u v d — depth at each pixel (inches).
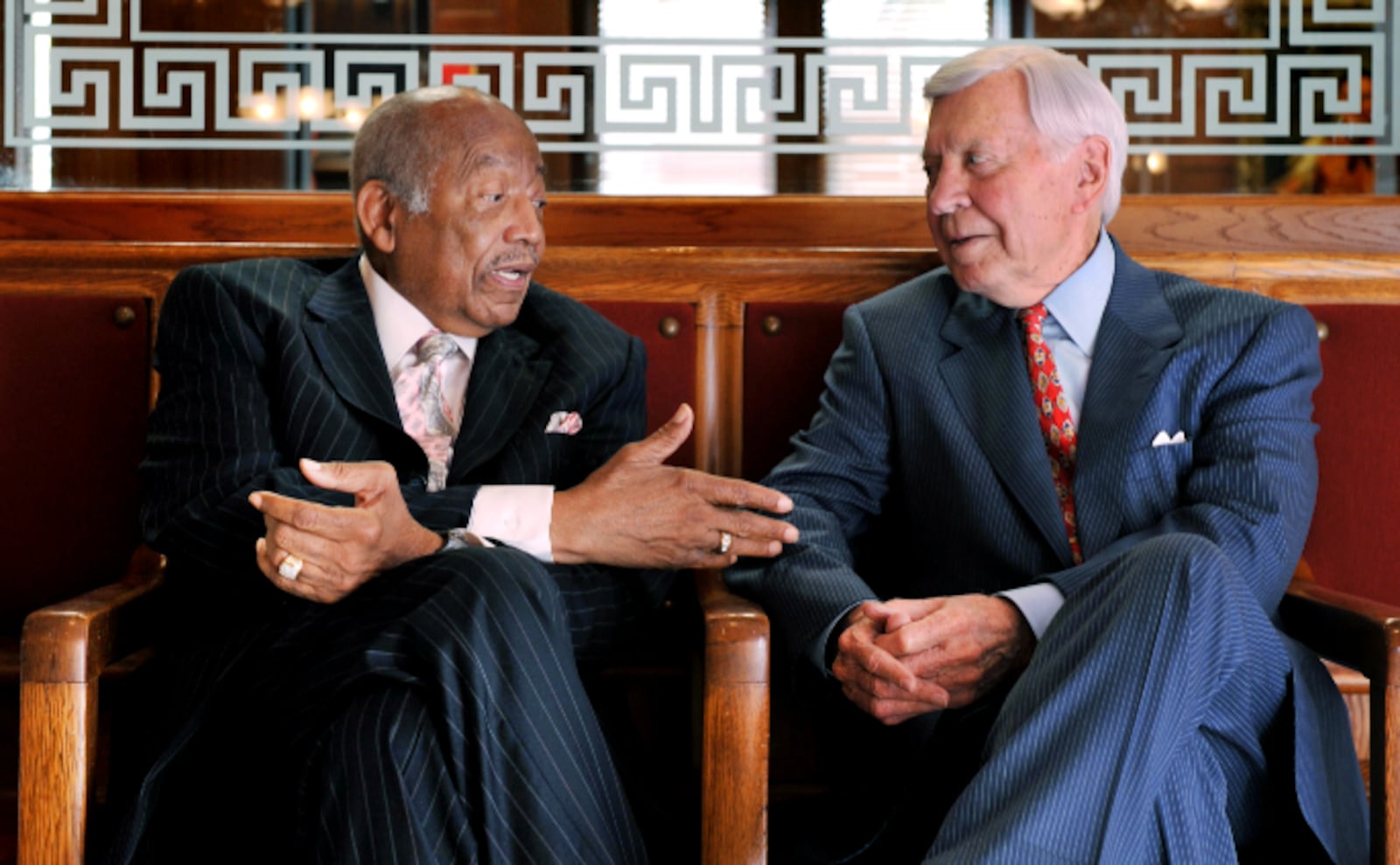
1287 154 88.7
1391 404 70.3
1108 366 63.1
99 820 55.2
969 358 65.0
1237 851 54.5
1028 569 61.6
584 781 48.8
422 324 64.1
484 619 48.6
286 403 59.6
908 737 58.5
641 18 93.2
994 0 94.3
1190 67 88.2
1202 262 72.6
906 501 65.8
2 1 86.7
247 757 53.3
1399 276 72.1
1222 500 59.2
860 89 89.4
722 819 50.9
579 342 65.9
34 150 89.2
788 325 73.3
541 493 57.9
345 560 50.8
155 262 70.8
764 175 92.7
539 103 89.5
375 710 48.4
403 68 92.7
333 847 46.9
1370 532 70.2
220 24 91.6
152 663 59.0
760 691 50.9
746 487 58.1
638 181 92.4
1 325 69.9
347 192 85.4
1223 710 51.0
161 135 90.5
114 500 70.3
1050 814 44.9
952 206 63.2
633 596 59.2
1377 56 88.7
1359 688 68.0
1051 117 62.1
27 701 49.4
